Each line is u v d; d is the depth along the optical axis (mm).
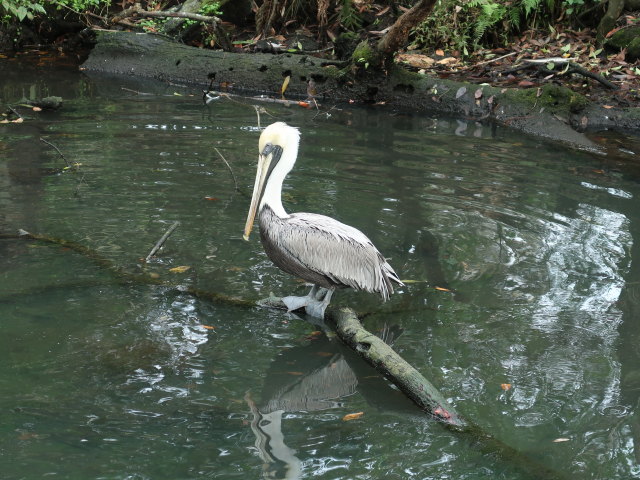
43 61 12297
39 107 9359
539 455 3520
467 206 6617
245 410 3838
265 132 5105
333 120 9469
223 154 7777
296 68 10828
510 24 12250
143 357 4289
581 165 7922
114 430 3613
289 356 4418
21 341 4387
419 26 12266
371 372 4297
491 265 5562
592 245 5902
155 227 5996
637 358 4391
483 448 3566
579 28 12367
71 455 3412
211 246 5734
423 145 8469
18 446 3459
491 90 9938
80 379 4043
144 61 11648
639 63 11047
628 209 6637
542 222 6316
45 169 7168
